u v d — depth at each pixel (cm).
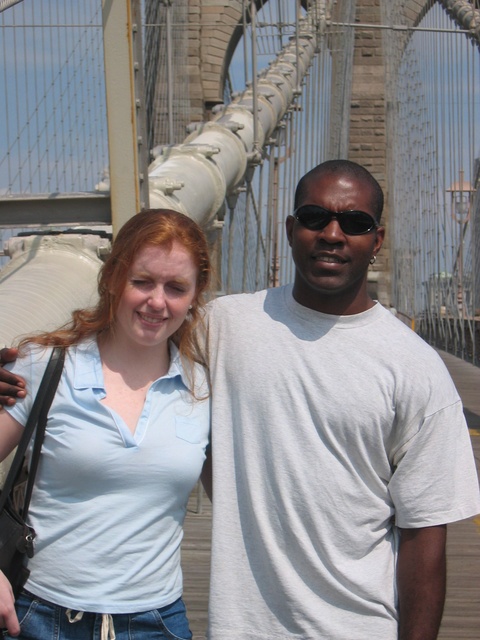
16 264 347
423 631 213
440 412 214
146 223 208
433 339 1659
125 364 211
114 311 208
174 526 210
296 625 213
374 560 218
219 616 216
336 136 1795
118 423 202
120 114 388
